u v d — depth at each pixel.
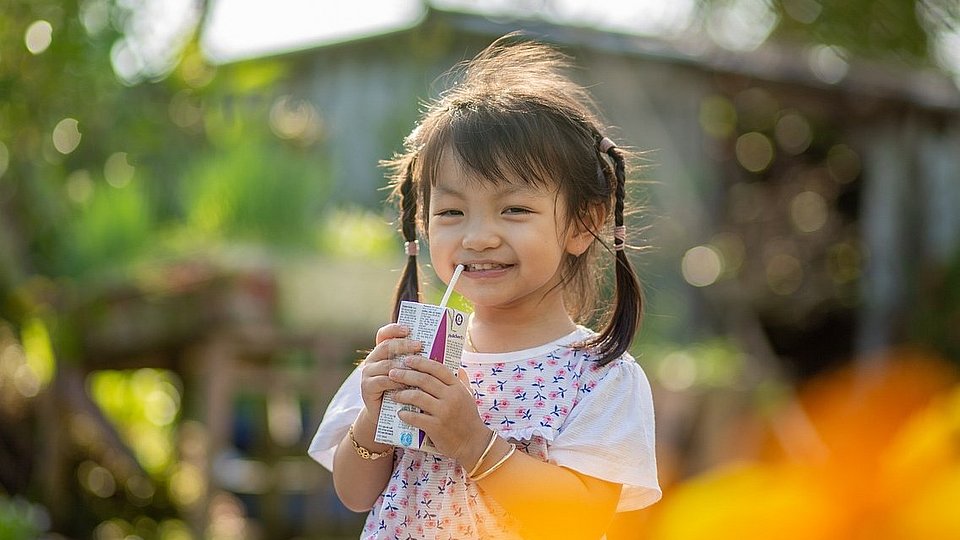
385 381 1.81
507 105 1.94
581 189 1.94
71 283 5.61
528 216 1.87
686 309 8.02
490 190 1.87
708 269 8.41
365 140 7.54
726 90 8.25
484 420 1.92
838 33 6.14
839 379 8.84
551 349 1.96
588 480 1.87
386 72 7.52
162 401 6.37
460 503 1.90
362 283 5.30
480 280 1.89
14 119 5.58
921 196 8.79
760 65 7.88
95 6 5.53
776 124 9.44
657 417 5.95
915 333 8.45
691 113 8.22
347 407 2.11
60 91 5.52
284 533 5.91
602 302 2.14
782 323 9.30
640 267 7.76
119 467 5.86
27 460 5.79
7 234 5.77
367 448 1.91
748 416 6.08
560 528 1.81
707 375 6.18
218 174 5.75
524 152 1.87
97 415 5.53
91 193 6.06
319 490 5.97
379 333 1.85
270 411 6.23
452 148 1.90
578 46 7.39
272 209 5.66
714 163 8.70
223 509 5.88
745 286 8.84
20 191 5.89
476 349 2.01
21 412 5.84
